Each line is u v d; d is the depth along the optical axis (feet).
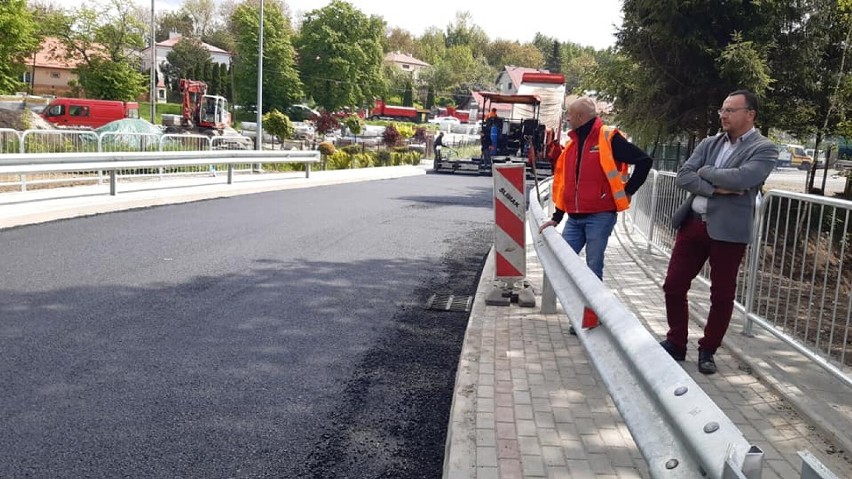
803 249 16.19
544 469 10.61
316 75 257.75
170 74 338.13
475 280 26.30
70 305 19.51
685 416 6.03
